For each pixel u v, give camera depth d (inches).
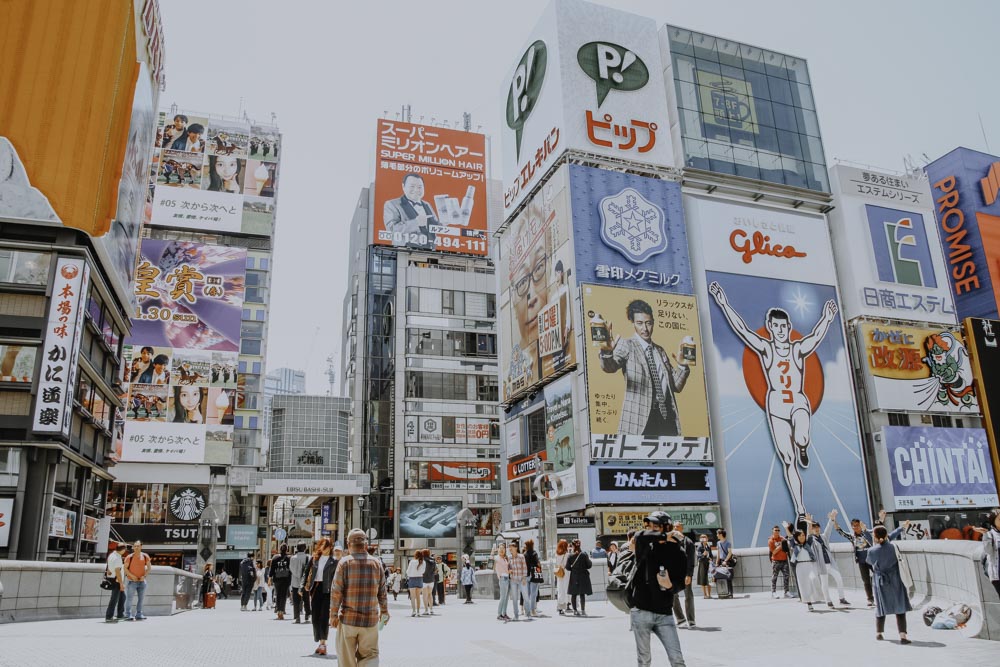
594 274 2155.5
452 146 3292.3
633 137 2372.0
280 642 602.9
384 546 2792.8
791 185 2534.5
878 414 2389.3
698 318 2235.5
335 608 343.6
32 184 1379.2
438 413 2997.0
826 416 2269.9
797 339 2322.8
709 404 2186.3
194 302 2650.1
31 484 1302.9
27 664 449.4
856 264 2524.6
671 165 2399.1
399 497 2839.6
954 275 2832.2
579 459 2026.3
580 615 834.2
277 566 922.1
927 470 2341.3
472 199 3257.9
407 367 3029.0
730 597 979.9
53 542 1403.8
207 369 2598.4
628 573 348.8
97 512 1740.9
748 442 2148.1
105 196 1448.1
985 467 2425.0
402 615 980.6
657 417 2062.0
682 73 2503.7
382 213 3129.9
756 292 2324.1
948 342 2546.8
